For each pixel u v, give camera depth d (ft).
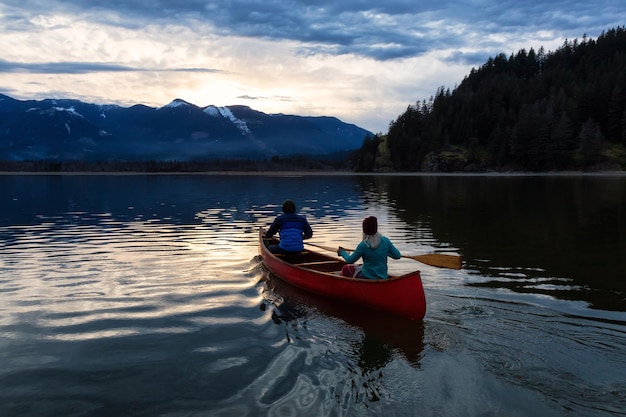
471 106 408.26
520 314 21.97
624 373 15.96
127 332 19.97
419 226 52.75
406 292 21.53
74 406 13.93
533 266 32.17
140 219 62.49
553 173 303.07
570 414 13.48
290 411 13.57
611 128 330.13
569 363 16.72
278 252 32.76
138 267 32.89
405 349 18.13
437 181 193.26
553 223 54.44
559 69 441.68
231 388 14.98
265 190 130.52
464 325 20.59
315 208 75.92
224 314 22.54
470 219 58.85
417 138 391.24
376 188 139.33
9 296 25.35
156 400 14.25
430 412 13.57
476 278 28.84
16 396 14.52
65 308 23.30
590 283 27.55
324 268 29.55
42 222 59.26
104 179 223.92
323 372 16.16
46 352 17.87
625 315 21.81
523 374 15.92
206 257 36.60
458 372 16.08
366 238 24.48
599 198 89.51
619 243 41.09
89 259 35.70
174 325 20.88
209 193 117.50
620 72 360.69
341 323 21.34
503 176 261.44
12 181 196.54
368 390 14.87
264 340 19.16
